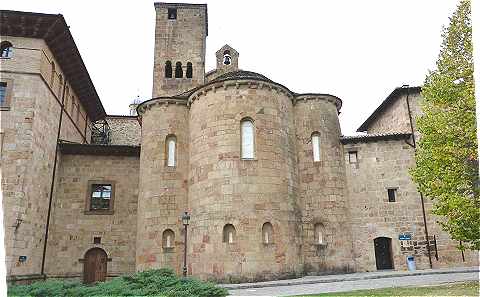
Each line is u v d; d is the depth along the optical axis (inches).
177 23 1448.1
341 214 1007.6
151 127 1020.5
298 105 1055.6
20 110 892.6
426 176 639.1
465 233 585.0
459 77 617.0
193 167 930.1
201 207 872.3
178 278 633.6
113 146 1129.4
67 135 1162.0
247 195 845.2
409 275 831.1
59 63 1060.5
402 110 1139.9
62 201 1089.4
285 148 928.3
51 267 1034.1
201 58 1414.9
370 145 1085.8
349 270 973.2
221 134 891.4
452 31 634.2
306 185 1003.9
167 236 936.3
